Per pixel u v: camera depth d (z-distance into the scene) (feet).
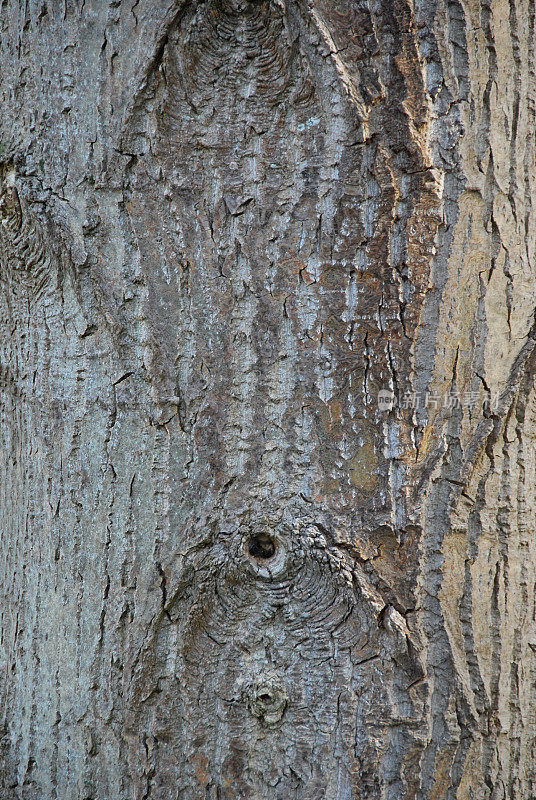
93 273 8.31
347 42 8.21
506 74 8.30
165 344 8.29
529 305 8.36
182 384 8.29
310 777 8.26
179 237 8.27
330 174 8.23
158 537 8.29
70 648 8.35
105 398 8.32
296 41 8.21
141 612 8.30
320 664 8.27
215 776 8.28
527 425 8.39
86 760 8.32
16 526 8.45
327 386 8.27
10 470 8.46
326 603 8.26
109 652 8.31
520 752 8.38
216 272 8.27
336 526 8.27
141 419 8.30
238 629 8.28
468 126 8.27
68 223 8.31
